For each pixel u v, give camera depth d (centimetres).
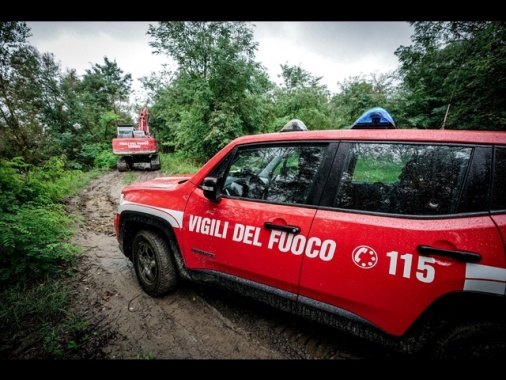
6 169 486
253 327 212
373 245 137
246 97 1196
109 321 215
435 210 132
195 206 211
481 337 118
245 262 183
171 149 2278
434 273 123
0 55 1517
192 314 227
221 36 1193
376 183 148
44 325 206
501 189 121
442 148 137
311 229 156
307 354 185
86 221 505
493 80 766
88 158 1847
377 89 1692
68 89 2202
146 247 255
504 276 109
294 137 178
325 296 154
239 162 202
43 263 288
